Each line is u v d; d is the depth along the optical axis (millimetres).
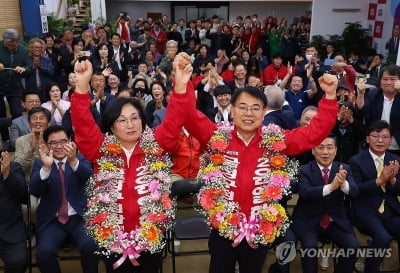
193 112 2035
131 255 2047
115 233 2051
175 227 3031
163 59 6836
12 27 9055
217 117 4359
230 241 2111
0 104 5336
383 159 3107
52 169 2861
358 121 3766
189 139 3766
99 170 2070
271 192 1998
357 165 3123
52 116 4574
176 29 11492
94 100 4414
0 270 2930
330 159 2902
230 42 10867
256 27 11016
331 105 1947
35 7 9359
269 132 2068
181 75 1963
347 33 10273
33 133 3377
